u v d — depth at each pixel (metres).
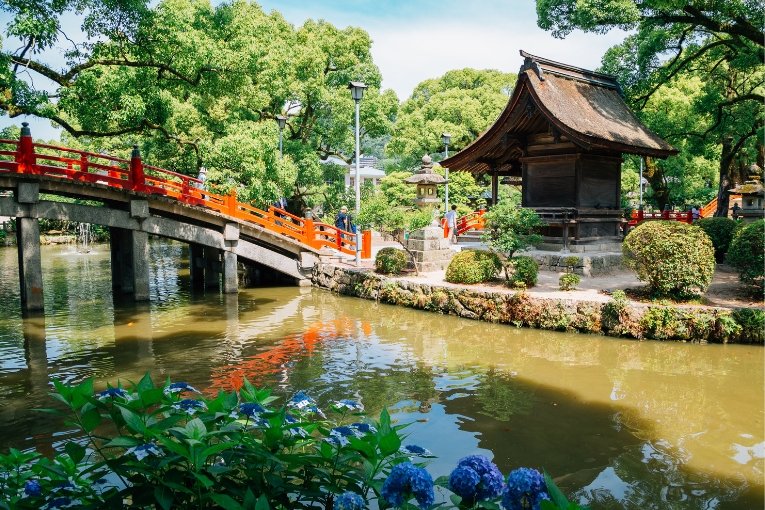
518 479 2.55
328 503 3.14
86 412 2.82
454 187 31.86
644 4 16.91
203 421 2.96
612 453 6.39
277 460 2.86
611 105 18.64
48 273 24.12
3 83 11.55
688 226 12.16
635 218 25.53
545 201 17.89
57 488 3.05
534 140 17.94
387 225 17.02
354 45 31.25
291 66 25.52
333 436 3.05
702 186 43.59
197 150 19.75
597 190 17.84
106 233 43.22
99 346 11.66
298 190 30.73
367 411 7.72
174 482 2.71
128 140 26.14
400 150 37.94
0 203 14.95
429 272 17.78
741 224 17.83
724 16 15.92
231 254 18.75
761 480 5.73
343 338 12.31
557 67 17.95
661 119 25.06
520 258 14.56
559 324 12.38
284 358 10.66
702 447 6.56
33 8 12.22
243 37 19.53
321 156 33.88
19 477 3.12
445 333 12.62
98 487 3.19
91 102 14.09
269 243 19.92
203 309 16.08
